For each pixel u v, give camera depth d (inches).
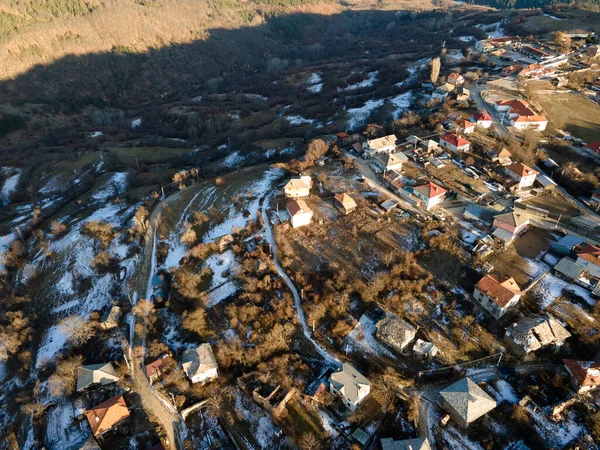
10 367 3395.7
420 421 2544.3
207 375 2918.3
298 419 2628.0
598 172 4170.8
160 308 3535.9
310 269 3543.3
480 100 5876.0
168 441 2640.3
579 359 2755.9
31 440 2810.0
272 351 3002.0
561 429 2420.0
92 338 3412.9
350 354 2955.2
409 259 3410.4
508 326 2896.2
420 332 2992.1
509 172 4261.8
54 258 4375.0
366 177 4566.9
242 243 3900.1
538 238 3570.4
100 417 2694.4
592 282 3070.9
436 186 4020.7
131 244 4306.1
